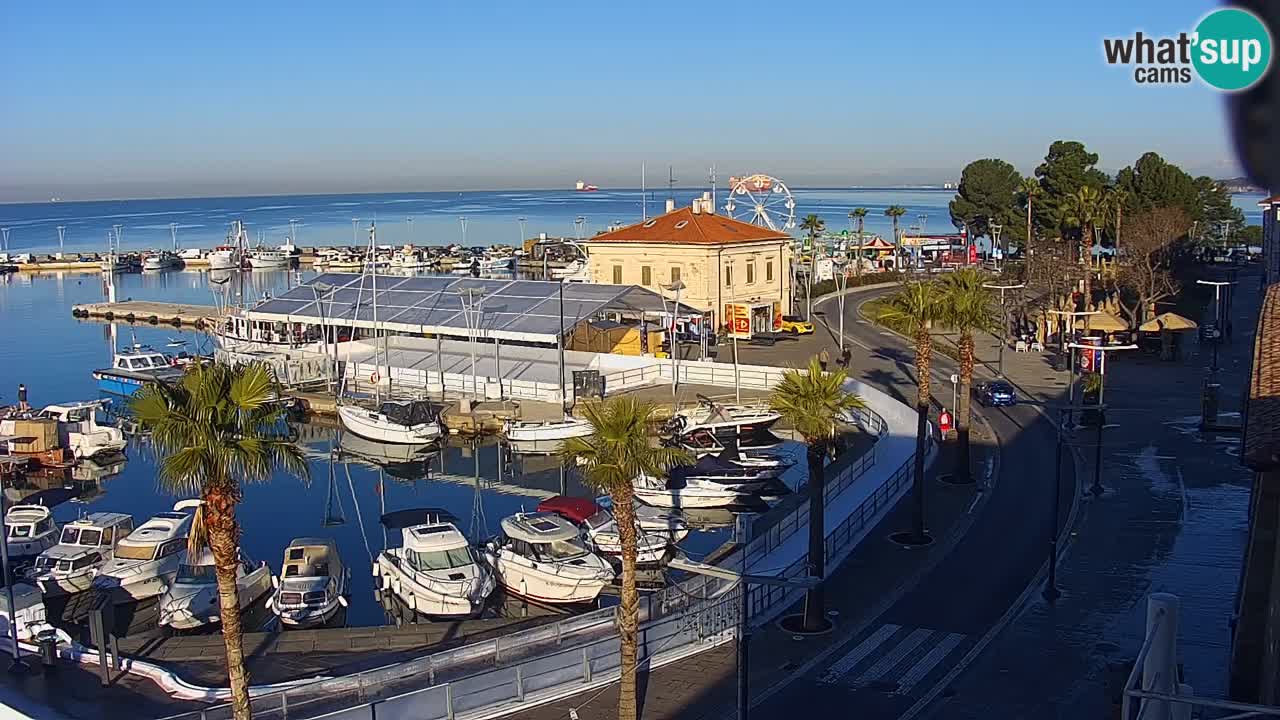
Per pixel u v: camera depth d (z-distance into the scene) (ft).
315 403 252.83
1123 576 116.47
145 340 387.34
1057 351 277.03
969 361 155.63
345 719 84.84
